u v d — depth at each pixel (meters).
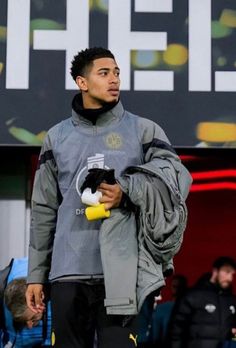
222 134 12.58
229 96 12.60
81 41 12.59
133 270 7.22
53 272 7.52
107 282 7.20
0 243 13.50
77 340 7.45
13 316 8.97
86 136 7.64
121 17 12.59
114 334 7.33
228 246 15.44
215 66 12.60
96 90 7.63
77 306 7.43
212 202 15.24
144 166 7.34
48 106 12.60
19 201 13.56
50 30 12.61
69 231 7.51
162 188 7.25
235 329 13.73
